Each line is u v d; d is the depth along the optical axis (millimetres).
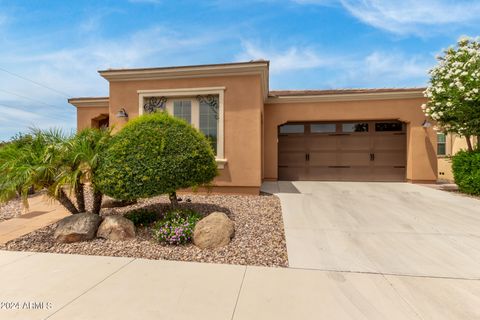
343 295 2609
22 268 3244
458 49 8188
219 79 7738
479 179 7180
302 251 3750
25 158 4430
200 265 3342
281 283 2859
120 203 6129
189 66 7641
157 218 5160
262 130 9812
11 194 4473
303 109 10266
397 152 10219
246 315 2285
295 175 10938
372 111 9859
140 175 4371
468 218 5234
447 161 11953
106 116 12273
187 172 4719
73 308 2391
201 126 7992
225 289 2732
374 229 4629
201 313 2316
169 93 7977
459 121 7926
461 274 3043
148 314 2303
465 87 7516
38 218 5574
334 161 10672
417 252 3672
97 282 2883
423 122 9484
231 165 7645
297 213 5648
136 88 8172
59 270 3189
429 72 8531
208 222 4121
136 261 3465
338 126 10617
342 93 9883
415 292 2662
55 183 4395
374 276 3014
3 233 4594
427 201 6777
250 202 6617
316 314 2299
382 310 2359
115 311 2348
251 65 7367
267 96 10023
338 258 3512
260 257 3574
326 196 7410
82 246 3980
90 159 4504
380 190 8359
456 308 2387
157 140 4664
